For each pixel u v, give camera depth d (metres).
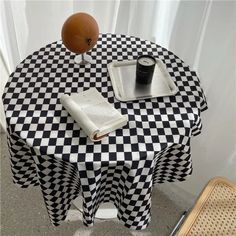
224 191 1.05
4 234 1.34
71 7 1.40
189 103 0.96
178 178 1.07
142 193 0.89
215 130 1.30
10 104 0.92
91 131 0.80
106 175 0.89
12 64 1.67
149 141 0.84
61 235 1.35
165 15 1.25
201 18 1.13
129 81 1.02
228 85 1.17
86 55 1.11
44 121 0.87
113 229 1.38
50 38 1.54
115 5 1.31
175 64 1.10
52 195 0.97
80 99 0.91
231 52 1.10
